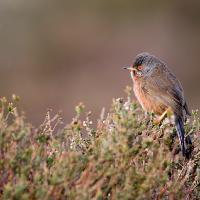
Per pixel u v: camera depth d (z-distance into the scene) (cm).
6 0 3978
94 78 3466
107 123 884
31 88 3394
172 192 832
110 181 786
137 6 4050
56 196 760
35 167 789
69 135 871
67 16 3972
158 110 1248
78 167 795
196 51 3875
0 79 3484
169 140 947
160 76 1267
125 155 792
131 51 3775
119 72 3528
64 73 3538
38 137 813
